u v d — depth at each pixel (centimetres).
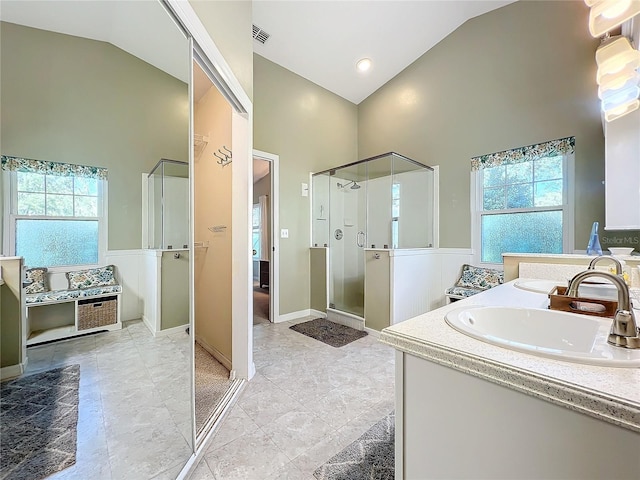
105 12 133
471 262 344
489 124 327
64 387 130
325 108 423
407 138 403
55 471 119
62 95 131
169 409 145
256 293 560
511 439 59
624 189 196
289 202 378
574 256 175
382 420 166
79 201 140
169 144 156
